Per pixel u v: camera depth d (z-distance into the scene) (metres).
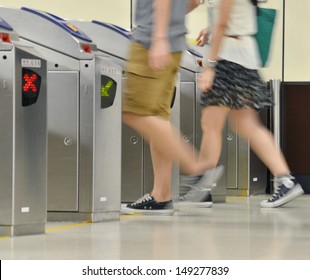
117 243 5.61
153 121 5.05
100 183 7.13
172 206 7.84
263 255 5.07
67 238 5.87
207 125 7.36
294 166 11.36
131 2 11.16
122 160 8.45
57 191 7.13
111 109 7.20
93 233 6.20
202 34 7.87
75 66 7.12
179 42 5.42
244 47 7.21
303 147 11.34
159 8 4.87
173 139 5.00
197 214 7.90
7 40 5.96
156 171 7.80
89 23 7.89
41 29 7.14
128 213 7.85
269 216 7.71
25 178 5.99
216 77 7.26
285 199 8.76
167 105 5.48
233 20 7.23
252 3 7.27
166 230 6.43
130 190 8.43
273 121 11.07
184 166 5.04
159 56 4.87
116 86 7.23
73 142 7.11
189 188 8.73
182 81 9.20
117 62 7.85
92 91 7.08
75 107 7.12
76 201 7.11
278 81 11.05
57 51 7.15
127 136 8.43
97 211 7.11
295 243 5.66
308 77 11.40
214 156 7.46
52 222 7.08
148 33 5.21
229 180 10.87
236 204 9.28
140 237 5.95
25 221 6.01
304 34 11.41
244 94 7.25
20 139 5.94
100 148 7.12
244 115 7.37
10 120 5.89
